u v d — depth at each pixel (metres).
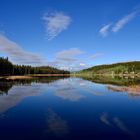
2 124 16.66
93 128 15.62
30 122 17.30
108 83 65.62
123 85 54.50
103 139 13.27
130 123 17.03
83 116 19.58
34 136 13.78
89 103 26.72
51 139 13.26
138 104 25.80
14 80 80.06
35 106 24.41
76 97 32.25
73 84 62.41
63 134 14.22
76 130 15.12
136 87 46.72
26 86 52.19
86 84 62.44
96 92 39.12
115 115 19.97
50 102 27.38
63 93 37.50
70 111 21.80
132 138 13.40
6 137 13.57
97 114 20.42
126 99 29.92
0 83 61.06
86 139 13.27
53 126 16.20
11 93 36.31
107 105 25.25
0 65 114.75
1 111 21.50
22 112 21.12
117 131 14.87
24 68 163.12
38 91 40.41
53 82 73.25
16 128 15.60
